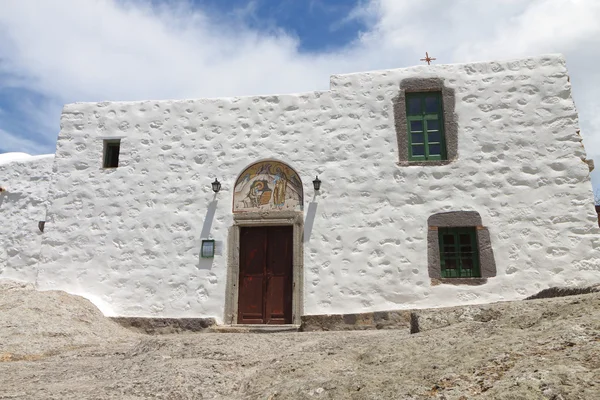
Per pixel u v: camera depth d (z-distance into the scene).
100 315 8.45
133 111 9.95
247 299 8.81
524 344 2.85
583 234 8.13
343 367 3.47
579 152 8.48
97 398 3.39
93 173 9.73
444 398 2.42
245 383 3.56
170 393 3.38
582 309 3.31
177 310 8.74
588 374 2.27
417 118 9.19
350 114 9.26
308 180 9.03
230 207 9.13
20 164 12.39
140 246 9.17
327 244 8.67
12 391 3.86
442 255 8.49
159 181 9.48
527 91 8.90
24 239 11.73
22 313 7.39
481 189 8.55
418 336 3.77
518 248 8.21
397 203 8.69
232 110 9.66
